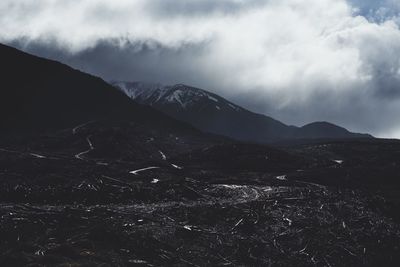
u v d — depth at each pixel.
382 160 177.12
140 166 142.62
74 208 85.31
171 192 108.56
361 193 126.25
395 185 140.88
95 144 168.00
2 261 55.88
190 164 162.25
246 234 85.06
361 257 85.31
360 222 100.75
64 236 67.69
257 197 110.88
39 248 61.41
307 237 87.00
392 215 110.44
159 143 191.88
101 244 65.94
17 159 131.62
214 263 70.75
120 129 195.75
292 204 106.12
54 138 174.50
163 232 77.94
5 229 68.25
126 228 75.44
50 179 110.56
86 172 122.06
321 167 164.88
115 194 101.25
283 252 80.75
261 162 166.12
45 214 77.19
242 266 72.69
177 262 67.06
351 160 178.00
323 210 104.62
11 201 90.56
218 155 171.88
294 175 148.12
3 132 181.50
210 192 115.00
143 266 61.81
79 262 57.91
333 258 82.06
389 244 92.50
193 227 82.19
